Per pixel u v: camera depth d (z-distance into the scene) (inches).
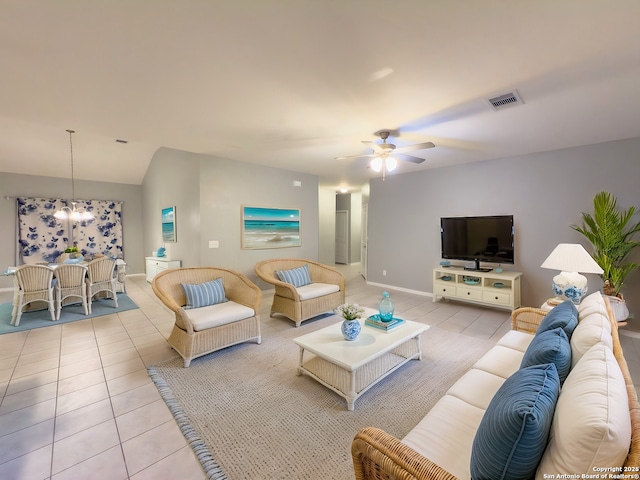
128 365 104.3
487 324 146.6
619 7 53.8
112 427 72.8
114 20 57.8
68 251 209.9
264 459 63.1
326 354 83.4
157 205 256.7
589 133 127.6
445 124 116.3
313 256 239.0
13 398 84.7
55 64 73.7
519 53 69.2
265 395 86.1
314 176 237.6
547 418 33.9
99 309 174.2
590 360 42.9
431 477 33.5
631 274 134.8
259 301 123.0
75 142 216.2
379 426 73.3
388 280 232.2
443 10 55.1
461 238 182.7
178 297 121.6
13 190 238.4
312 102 96.4
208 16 56.8
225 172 187.0
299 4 53.6
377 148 149.3
